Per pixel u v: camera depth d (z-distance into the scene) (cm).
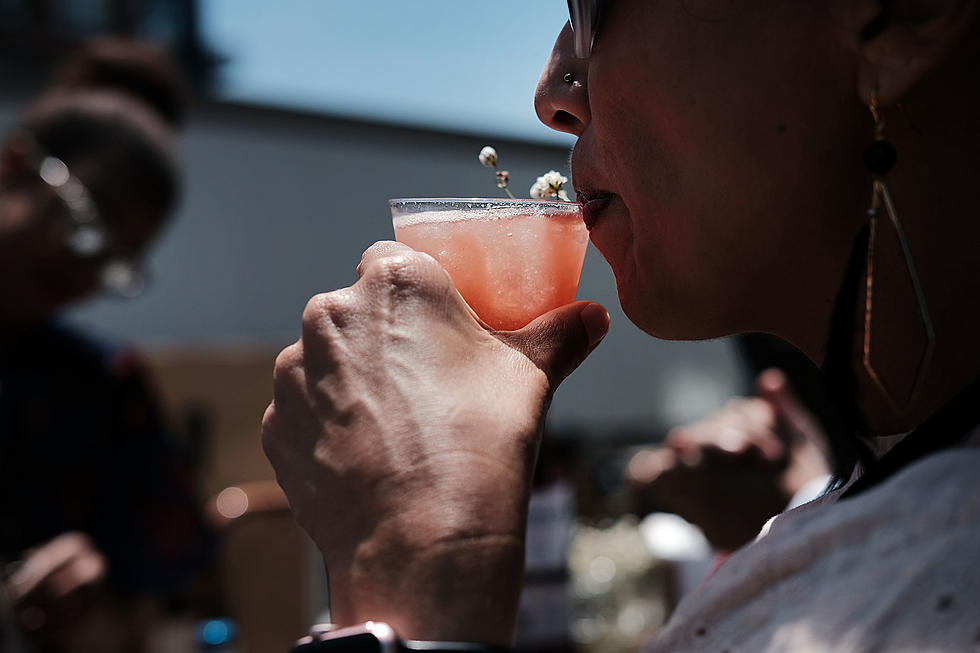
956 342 58
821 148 58
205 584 206
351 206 319
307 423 62
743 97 59
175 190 200
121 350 201
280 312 307
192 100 288
